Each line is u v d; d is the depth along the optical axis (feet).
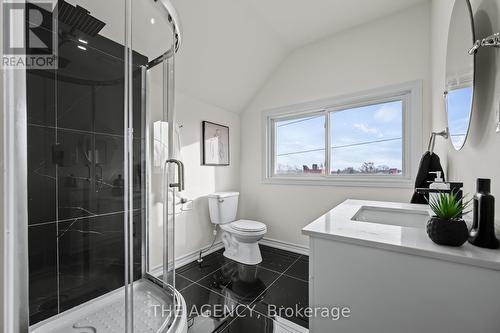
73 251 4.32
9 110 2.18
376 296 2.24
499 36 2.20
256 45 7.11
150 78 5.51
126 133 4.50
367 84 6.62
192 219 7.41
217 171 8.39
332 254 2.50
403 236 2.38
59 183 4.11
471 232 2.14
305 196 7.80
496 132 2.34
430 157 4.35
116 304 4.62
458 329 1.86
